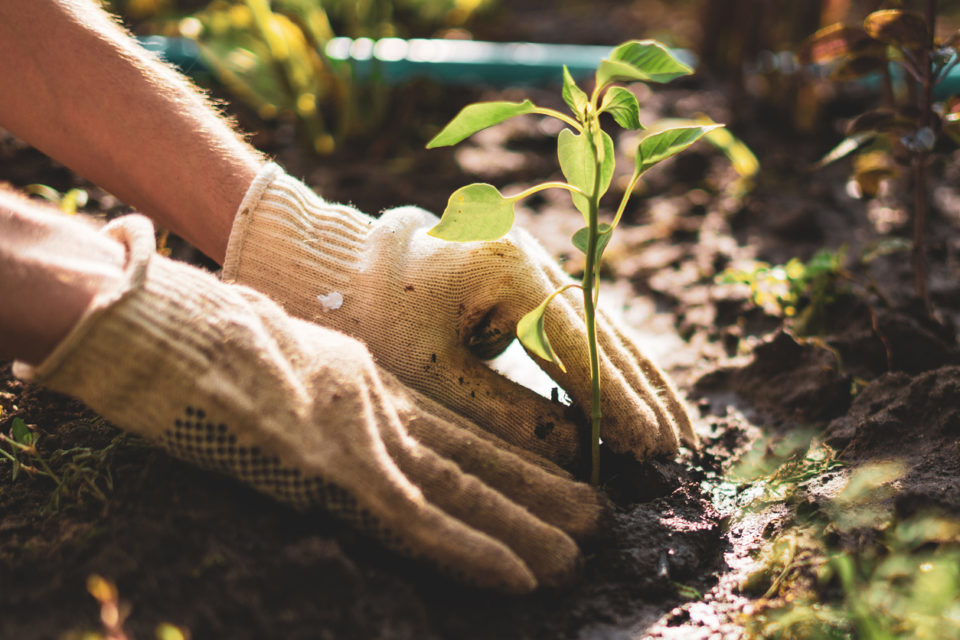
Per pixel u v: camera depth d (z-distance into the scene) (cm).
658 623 62
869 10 101
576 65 162
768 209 120
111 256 60
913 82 92
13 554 63
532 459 69
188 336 59
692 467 76
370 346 71
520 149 138
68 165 74
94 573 60
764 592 65
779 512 71
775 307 96
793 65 142
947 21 198
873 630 58
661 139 63
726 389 87
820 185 125
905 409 74
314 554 59
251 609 58
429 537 60
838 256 90
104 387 59
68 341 57
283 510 63
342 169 127
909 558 62
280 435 59
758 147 138
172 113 73
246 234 71
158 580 59
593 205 63
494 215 64
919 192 87
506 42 202
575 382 70
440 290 71
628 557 65
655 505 70
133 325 58
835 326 91
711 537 68
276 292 72
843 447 76
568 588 63
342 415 61
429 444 66
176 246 98
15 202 59
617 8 242
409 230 74
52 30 71
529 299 70
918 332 84
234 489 63
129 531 61
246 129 132
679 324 97
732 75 145
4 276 56
